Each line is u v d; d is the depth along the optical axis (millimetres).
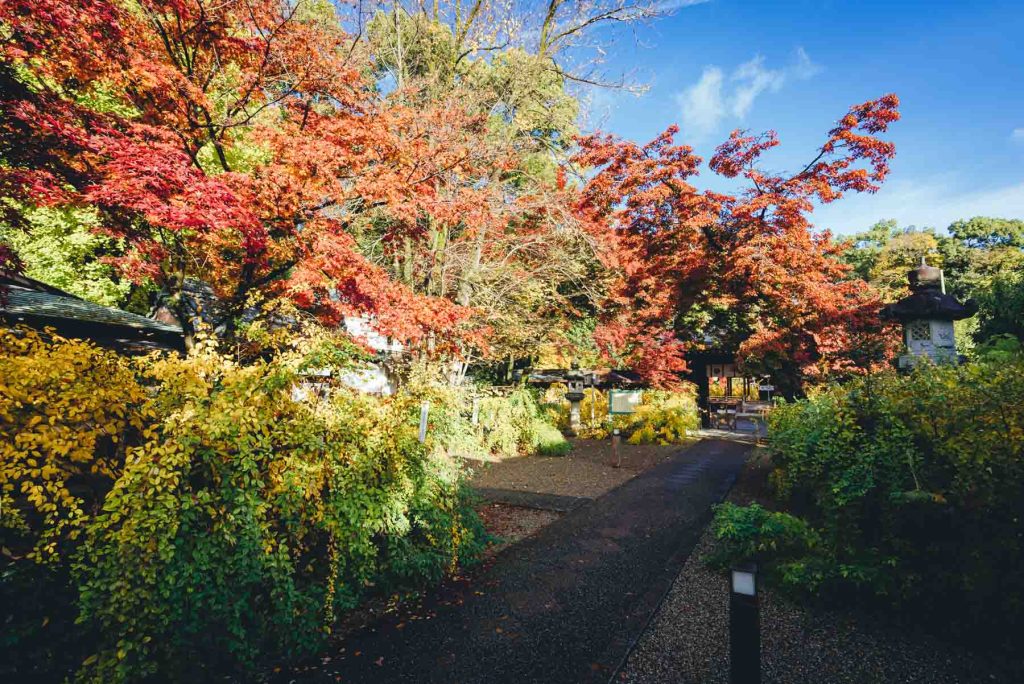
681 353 20016
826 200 15070
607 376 20031
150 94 7055
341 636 3809
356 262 7395
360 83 8609
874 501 4176
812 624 3828
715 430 18781
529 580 4891
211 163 11539
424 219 13375
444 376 12703
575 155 16531
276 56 7828
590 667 3355
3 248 6230
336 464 4043
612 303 18594
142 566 2773
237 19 7414
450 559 5020
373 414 4578
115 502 2736
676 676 3223
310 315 9250
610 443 15469
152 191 5828
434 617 4117
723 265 17672
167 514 2887
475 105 13930
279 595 3430
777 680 3113
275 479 3541
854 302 16828
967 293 31547
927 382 4449
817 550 4438
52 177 5965
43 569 2619
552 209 14297
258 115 8344
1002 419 3535
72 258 13695
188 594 2953
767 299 17828
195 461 3170
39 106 5922
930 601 3699
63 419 2781
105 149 5766
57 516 2643
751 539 4910
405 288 8867
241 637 3139
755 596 2646
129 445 3186
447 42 15984
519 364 22469
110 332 9930
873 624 3799
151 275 8211
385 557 4512
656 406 16906
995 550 3447
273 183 6816
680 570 5047
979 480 3559
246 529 3201
